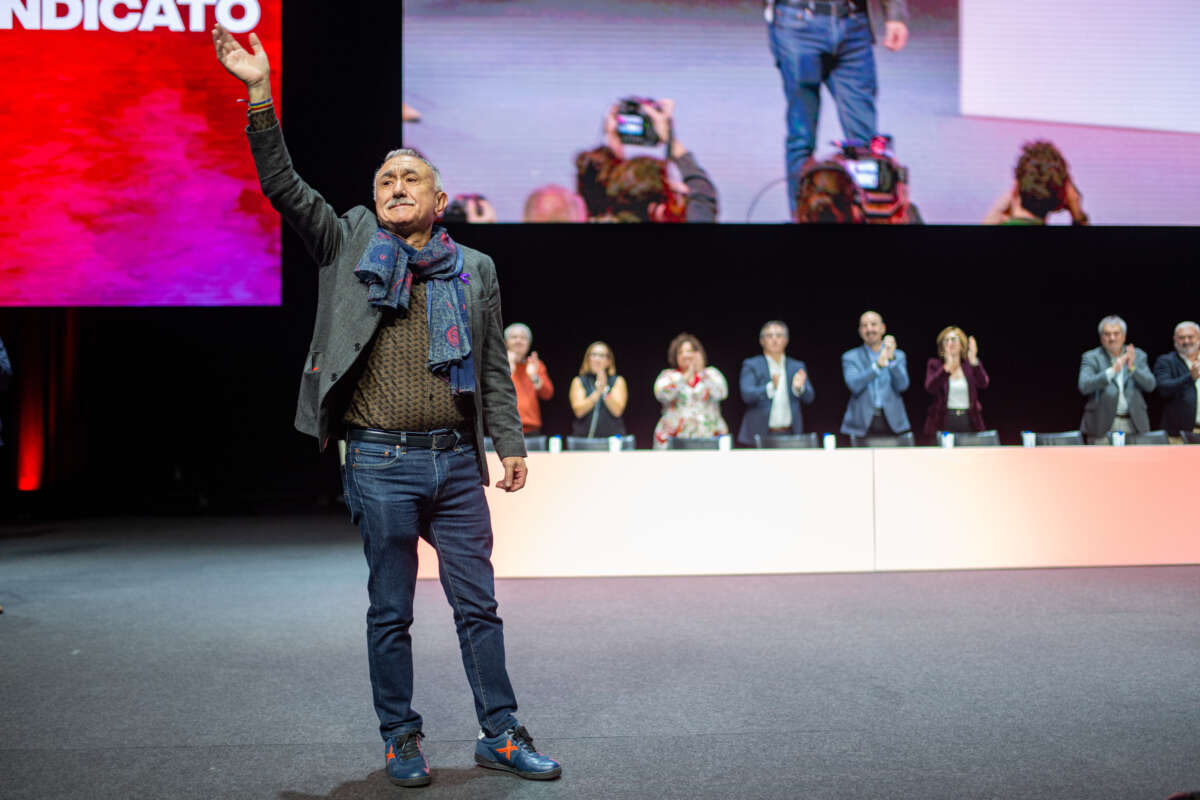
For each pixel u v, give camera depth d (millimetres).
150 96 5621
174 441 7887
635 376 7344
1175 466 4387
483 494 1855
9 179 5566
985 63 5898
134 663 2680
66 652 2814
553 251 7164
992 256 7102
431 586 3965
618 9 5887
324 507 7574
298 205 1699
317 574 4332
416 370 1757
